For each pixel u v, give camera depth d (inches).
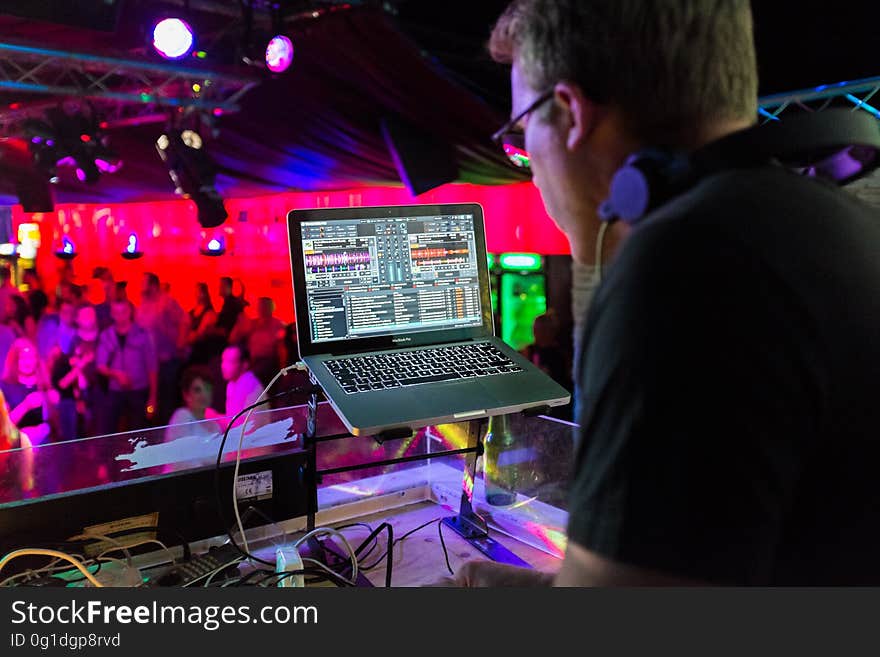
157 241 293.3
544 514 49.9
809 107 130.2
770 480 14.4
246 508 47.4
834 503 16.2
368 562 45.7
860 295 16.5
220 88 141.6
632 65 18.8
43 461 44.2
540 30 20.4
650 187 18.3
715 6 18.8
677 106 18.9
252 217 283.1
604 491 15.6
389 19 143.2
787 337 14.9
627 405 15.2
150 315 198.7
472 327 54.2
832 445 15.8
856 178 23.1
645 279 15.6
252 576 40.1
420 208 53.4
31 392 182.5
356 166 223.3
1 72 120.1
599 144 20.3
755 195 16.9
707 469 14.3
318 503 52.4
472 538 49.2
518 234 230.5
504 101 168.1
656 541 14.6
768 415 14.4
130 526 43.5
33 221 276.7
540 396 46.5
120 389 189.8
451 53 158.2
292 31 146.3
